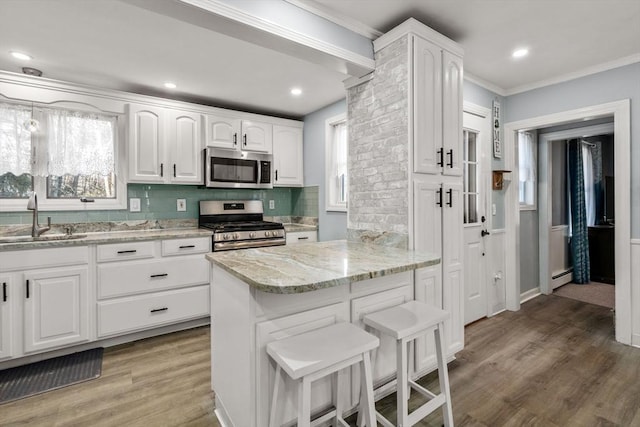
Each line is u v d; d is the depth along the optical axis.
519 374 2.14
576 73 2.81
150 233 2.96
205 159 3.31
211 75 2.78
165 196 3.37
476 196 3.12
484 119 3.12
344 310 1.58
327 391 1.55
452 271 2.21
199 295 2.96
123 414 1.75
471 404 1.82
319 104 3.59
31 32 2.05
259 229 3.33
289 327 1.40
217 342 1.73
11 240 2.37
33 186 2.71
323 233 3.72
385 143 2.15
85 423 1.68
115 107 2.87
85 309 2.44
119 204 3.08
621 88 2.57
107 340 2.59
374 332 1.72
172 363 2.31
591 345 2.57
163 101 3.10
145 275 2.69
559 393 1.93
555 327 2.94
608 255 4.55
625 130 2.54
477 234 3.08
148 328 2.72
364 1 1.83
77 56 2.39
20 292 2.22
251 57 2.44
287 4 1.77
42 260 2.28
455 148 2.21
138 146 2.97
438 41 2.10
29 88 2.51
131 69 2.63
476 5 1.87
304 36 1.83
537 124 3.08
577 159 4.47
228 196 3.81
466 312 2.97
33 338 2.26
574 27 2.11
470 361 2.31
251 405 1.33
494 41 2.29
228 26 1.64
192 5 1.46
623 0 1.82
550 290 4.00
